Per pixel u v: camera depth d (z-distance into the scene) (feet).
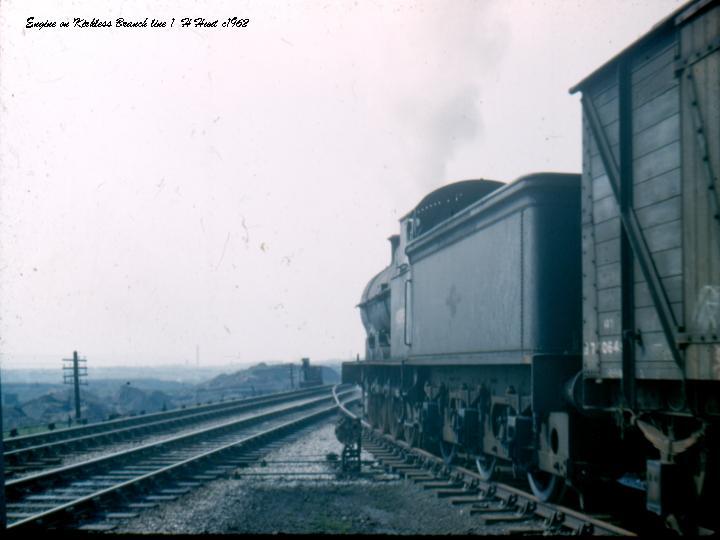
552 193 25.23
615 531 20.01
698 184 15.97
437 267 36.91
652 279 17.51
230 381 270.46
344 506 27.94
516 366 27.66
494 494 28.71
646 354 17.83
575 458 22.57
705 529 16.42
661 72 17.57
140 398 164.55
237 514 26.66
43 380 299.99
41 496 30.89
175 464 36.29
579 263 25.09
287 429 62.23
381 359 55.47
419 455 39.34
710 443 15.96
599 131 20.26
